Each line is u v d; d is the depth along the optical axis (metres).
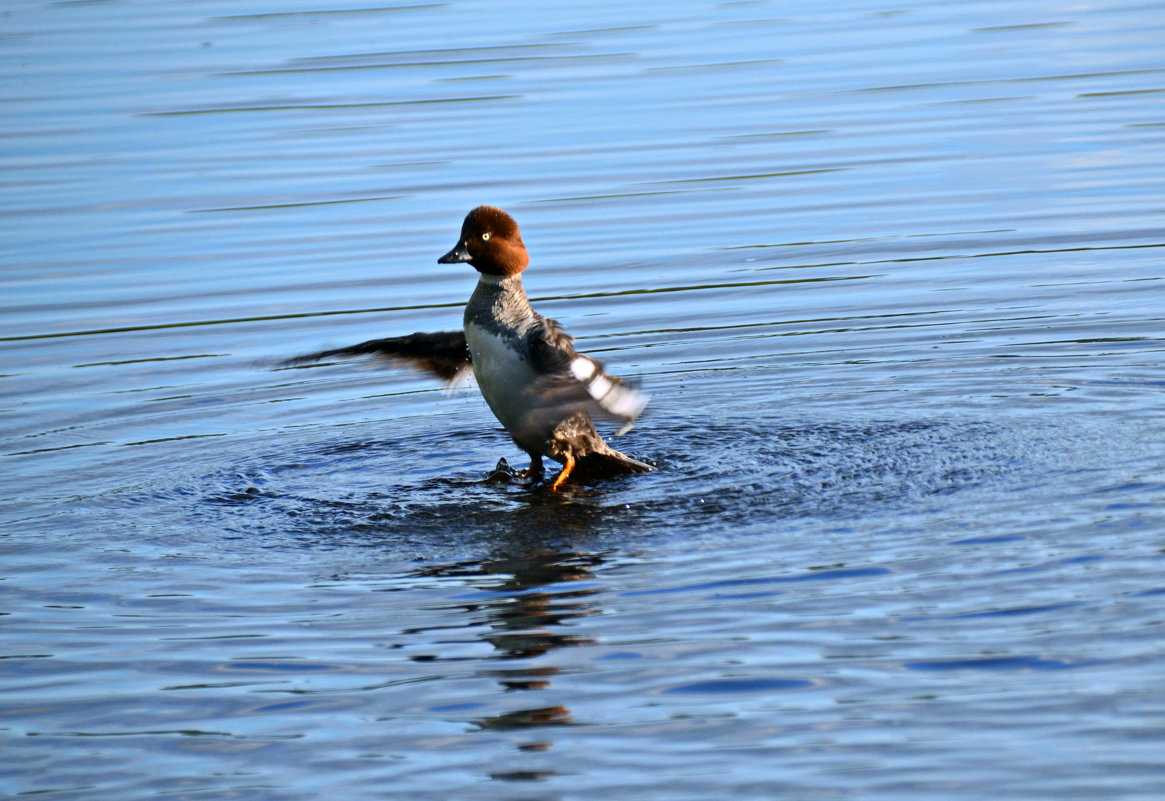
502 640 8.49
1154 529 9.36
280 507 11.29
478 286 11.97
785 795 6.65
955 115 22.72
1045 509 9.94
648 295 16.59
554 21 30.00
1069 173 19.86
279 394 14.42
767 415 12.95
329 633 8.76
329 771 7.16
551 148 21.97
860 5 30.98
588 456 11.76
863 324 15.38
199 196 20.53
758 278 16.91
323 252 18.41
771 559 9.44
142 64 27.33
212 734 7.59
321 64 26.95
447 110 24.00
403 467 12.23
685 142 22.02
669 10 30.91
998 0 30.91
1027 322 15.09
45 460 12.61
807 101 23.78
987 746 6.92
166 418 13.75
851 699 7.45
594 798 6.74
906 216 18.67
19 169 21.80
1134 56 25.45
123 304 16.91
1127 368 13.48
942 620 8.24
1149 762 6.69
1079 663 7.60
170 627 8.95
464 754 7.23
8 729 7.72
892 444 11.84
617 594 9.03
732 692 7.62
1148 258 16.69
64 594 9.57
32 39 29.50
